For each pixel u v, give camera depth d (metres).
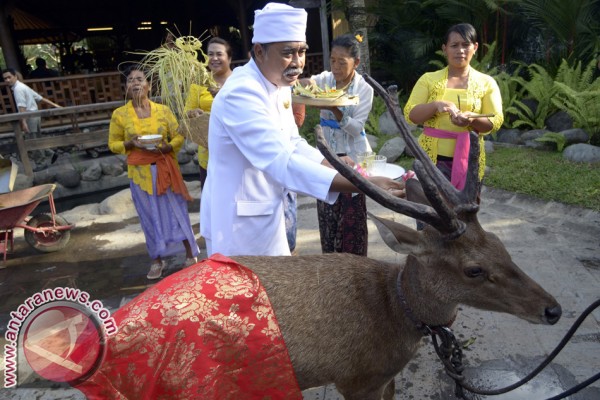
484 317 3.76
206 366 1.90
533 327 3.61
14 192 5.68
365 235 3.88
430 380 3.18
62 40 19.19
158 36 18.12
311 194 2.19
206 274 2.07
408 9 11.53
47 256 5.67
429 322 2.22
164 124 4.66
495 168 7.01
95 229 6.40
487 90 3.89
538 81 8.51
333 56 3.83
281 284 2.16
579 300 3.88
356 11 9.48
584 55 9.64
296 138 2.67
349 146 3.90
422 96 4.01
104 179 9.94
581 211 5.38
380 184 2.30
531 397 2.96
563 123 8.35
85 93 12.16
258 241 2.57
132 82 4.61
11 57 12.58
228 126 2.34
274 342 2.02
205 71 4.52
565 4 8.73
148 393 1.85
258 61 2.42
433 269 2.15
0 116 8.99
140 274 5.07
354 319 2.19
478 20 10.55
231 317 1.97
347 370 2.21
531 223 5.36
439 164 3.96
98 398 1.81
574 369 3.16
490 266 2.07
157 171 4.59
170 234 4.79
